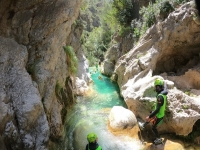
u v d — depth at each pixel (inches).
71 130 283.4
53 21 248.1
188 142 247.0
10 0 207.2
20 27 224.4
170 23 318.7
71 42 438.9
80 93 390.6
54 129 246.4
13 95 194.4
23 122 191.0
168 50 339.3
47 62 247.6
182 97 256.1
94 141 189.0
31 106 195.8
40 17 235.5
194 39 317.1
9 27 218.7
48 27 245.8
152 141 250.8
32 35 234.8
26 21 225.5
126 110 287.9
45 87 241.9
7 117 177.0
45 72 241.3
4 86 188.1
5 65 198.1
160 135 260.5
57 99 287.7
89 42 831.7
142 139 255.3
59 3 250.1
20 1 213.8
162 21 335.3
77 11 317.7
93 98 379.9
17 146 185.0
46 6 237.8
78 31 475.2
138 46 357.7
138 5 469.1
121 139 257.8
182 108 250.8
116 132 270.2
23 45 228.5
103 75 516.4
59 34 276.5
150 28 347.3
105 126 285.0
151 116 238.1
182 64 357.7
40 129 207.2
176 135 255.9
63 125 283.7
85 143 255.3
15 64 204.8
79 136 268.8
